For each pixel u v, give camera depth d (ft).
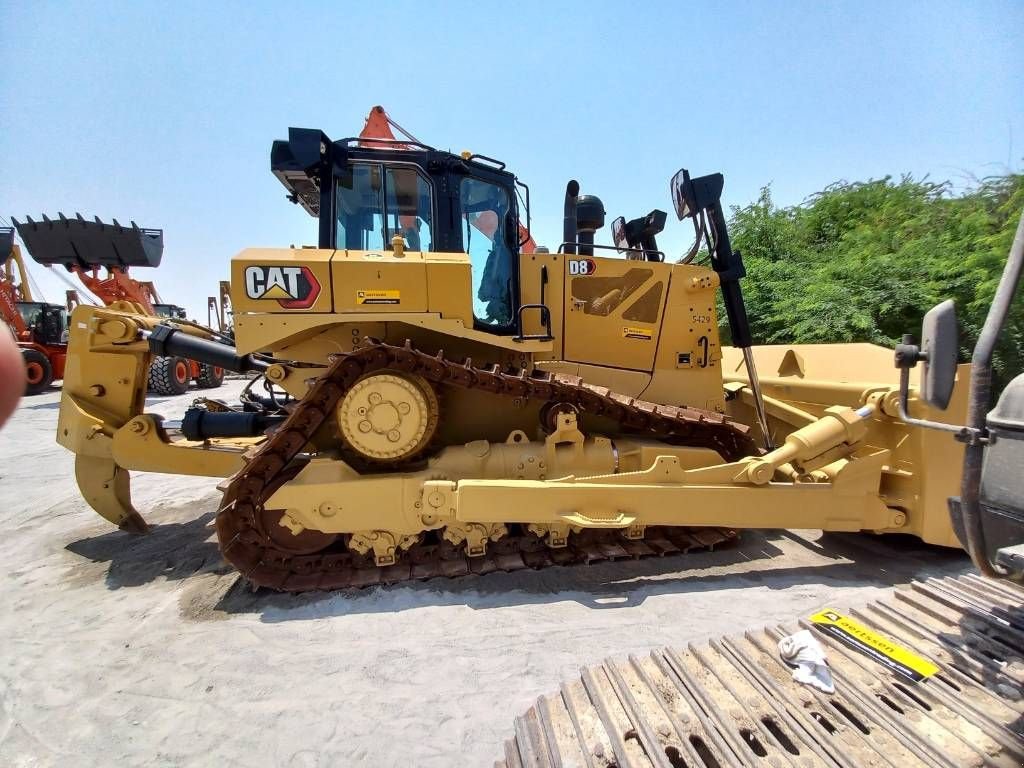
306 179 14.74
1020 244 5.12
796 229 40.19
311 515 10.98
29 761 6.99
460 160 12.86
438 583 11.42
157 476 21.17
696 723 5.80
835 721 5.65
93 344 13.69
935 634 6.89
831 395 13.30
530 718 6.42
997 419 5.24
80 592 11.58
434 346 12.42
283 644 9.44
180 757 7.03
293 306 10.78
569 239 15.48
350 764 6.87
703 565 12.23
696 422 12.19
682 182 13.74
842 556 12.69
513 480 11.10
